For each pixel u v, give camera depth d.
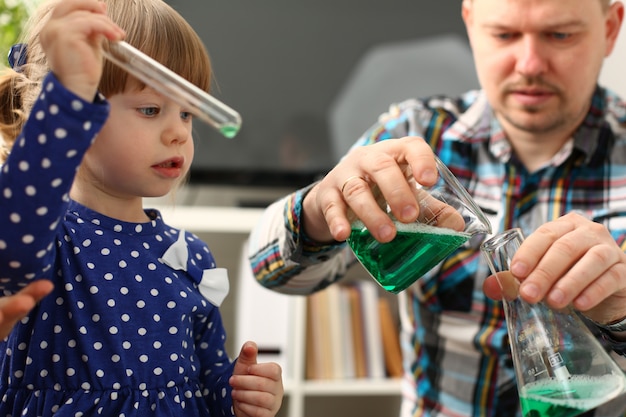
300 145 2.37
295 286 1.19
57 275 0.81
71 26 0.64
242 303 2.10
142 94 0.82
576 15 1.13
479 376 1.30
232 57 2.34
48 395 0.79
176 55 0.90
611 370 0.74
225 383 0.92
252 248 1.19
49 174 0.64
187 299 0.88
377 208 0.76
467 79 2.41
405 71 2.40
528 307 0.78
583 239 0.79
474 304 1.30
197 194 2.44
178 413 0.83
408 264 0.78
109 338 0.81
